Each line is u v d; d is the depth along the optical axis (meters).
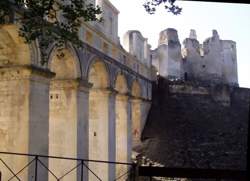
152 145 39.53
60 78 24.34
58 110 24.58
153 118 44.19
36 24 12.72
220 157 37.22
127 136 35.00
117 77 33.16
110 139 29.66
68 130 24.20
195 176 10.12
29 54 18.89
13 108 19.27
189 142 39.88
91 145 29.73
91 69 29.17
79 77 24.25
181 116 44.50
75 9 13.34
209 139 40.62
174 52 55.00
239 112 47.06
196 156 37.22
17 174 17.28
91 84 25.80
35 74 19.27
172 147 38.84
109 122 29.55
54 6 19.83
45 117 20.19
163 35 55.62
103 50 28.83
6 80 19.44
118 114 35.19
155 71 47.03
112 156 29.94
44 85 20.09
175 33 55.72
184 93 47.31
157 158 36.84
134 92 40.69
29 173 18.88
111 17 31.08
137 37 39.59
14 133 19.17
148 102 44.69
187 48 59.56
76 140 23.97
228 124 44.16
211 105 47.09
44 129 20.09
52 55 20.94
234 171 9.79
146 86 43.44
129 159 35.28
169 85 47.25
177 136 41.09
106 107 29.45
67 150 24.14
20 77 19.09
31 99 19.05
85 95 25.05
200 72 59.19
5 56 19.27
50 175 24.64
